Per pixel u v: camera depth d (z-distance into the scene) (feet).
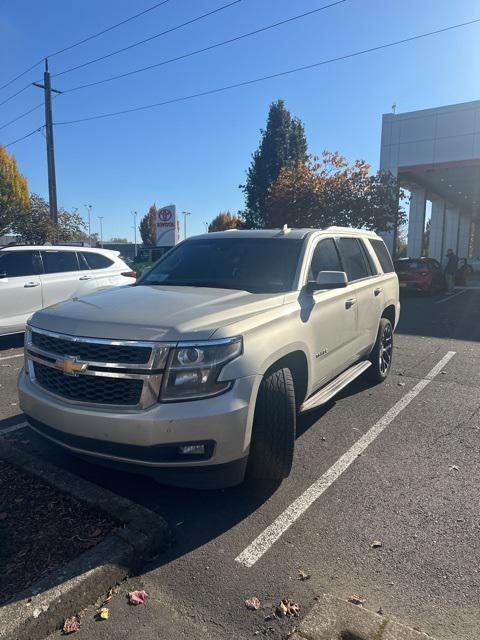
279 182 75.87
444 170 79.56
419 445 15.19
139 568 9.48
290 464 11.85
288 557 9.81
